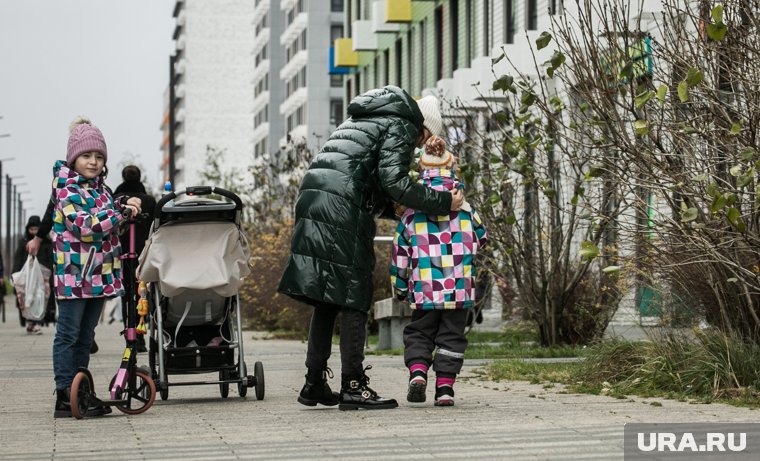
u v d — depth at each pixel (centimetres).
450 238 1172
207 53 18100
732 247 1248
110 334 3212
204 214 1301
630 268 1502
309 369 1211
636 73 1312
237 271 1317
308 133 10662
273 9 13538
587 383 1358
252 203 4234
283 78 12088
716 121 1235
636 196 1314
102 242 1236
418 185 1150
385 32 5841
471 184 1939
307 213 1169
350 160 1173
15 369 1853
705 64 1253
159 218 1298
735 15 1228
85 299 1223
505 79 1476
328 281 1156
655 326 1438
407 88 5653
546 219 2072
